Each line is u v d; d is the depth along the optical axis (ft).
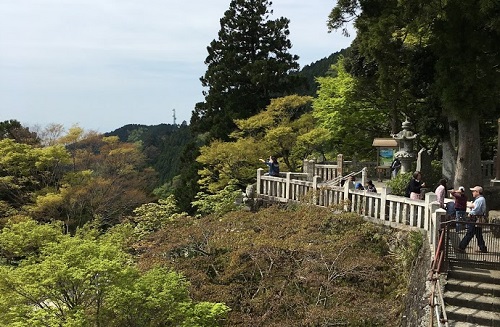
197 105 113.80
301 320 31.60
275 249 38.63
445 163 68.80
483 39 50.21
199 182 83.97
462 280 31.22
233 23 111.04
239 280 38.32
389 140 73.15
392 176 65.16
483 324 27.50
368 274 36.19
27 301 29.17
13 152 77.46
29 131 104.01
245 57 111.55
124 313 28.32
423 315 29.43
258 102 105.40
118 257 30.99
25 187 81.35
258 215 49.73
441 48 53.72
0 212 77.30
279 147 81.82
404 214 40.86
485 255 32.01
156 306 28.19
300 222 45.57
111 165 98.22
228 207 60.34
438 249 30.96
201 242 44.14
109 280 28.55
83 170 91.30
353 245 40.32
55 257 28.96
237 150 75.72
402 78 64.08
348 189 47.39
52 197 73.26
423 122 69.21
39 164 76.28
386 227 42.22
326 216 45.29
